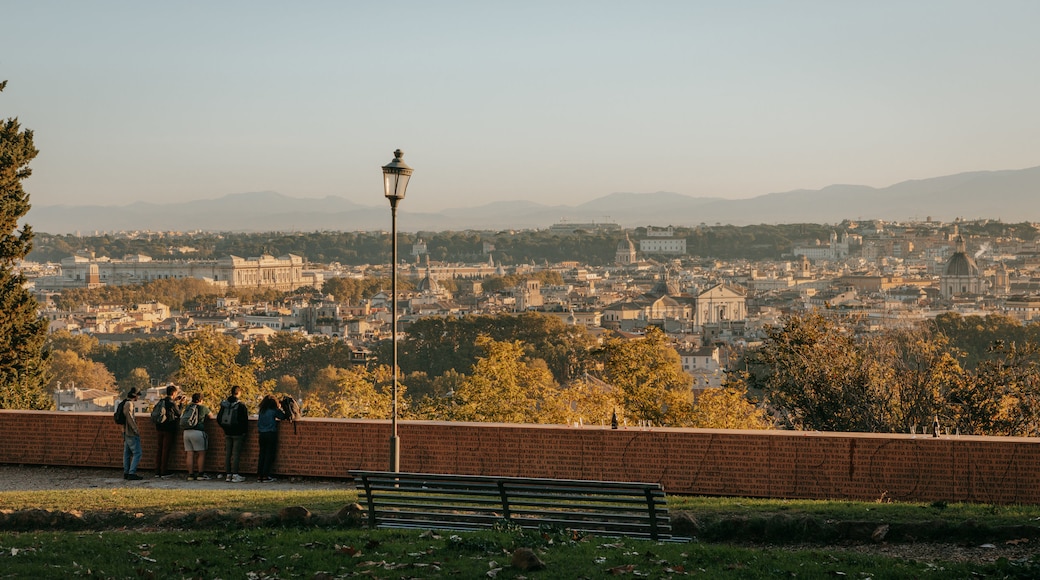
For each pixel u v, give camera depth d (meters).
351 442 37.81
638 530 26.42
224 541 25.78
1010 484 32.31
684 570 22.73
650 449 35.00
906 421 60.78
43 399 66.19
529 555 22.84
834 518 27.73
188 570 23.41
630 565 22.78
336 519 28.00
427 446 37.09
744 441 34.28
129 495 32.84
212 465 39.50
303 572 22.97
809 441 33.81
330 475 37.94
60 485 37.75
